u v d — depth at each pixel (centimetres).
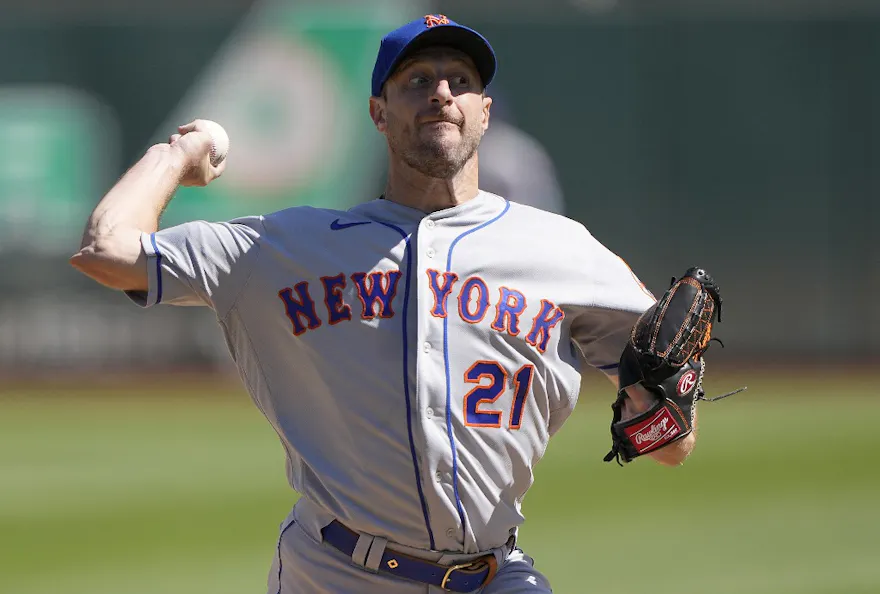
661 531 3036
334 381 1291
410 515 1293
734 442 4400
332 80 7200
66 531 3139
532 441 1336
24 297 7112
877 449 4228
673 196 7700
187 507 3422
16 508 3431
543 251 1336
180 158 1384
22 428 5028
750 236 7662
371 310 1292
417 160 1316
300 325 1298
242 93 7206
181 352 7144
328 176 7200
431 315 1290
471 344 1295
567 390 1351
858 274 7600
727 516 3198
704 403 5534
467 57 1330
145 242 1299
